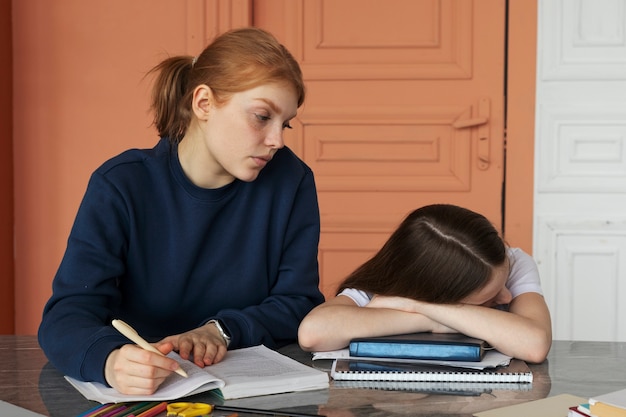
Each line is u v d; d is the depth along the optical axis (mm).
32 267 3596
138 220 1654
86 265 1585
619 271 3418
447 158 3477
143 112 3531
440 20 3457
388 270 1691
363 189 3508
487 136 3438
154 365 1259
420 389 1354
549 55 3404
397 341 1487
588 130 3404
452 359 1459
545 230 3441
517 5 3404
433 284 1607
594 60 3389
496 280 1629
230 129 1540
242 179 1589
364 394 1324
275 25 3527
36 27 3541
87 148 3557
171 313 1728
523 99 3422
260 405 1264
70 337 1423
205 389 1297
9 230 3568
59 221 3580
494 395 1319
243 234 1756
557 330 3457
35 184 3582
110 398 1261
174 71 1674
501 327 1543
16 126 3574
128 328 1310
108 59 3527
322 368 1504
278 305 1746
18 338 1767
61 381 1417
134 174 1659
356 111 3502
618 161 3400
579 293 3445
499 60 3430
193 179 1690
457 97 3457
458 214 1690
